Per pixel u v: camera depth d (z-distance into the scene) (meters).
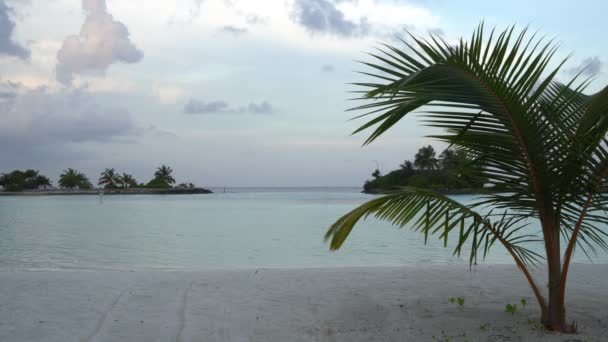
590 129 3.91
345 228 3.78
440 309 5.46
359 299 6.08
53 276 7.55
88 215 36.19
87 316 5.35
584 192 4.00
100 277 7.52
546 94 4.43
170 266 11.26
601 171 3.86
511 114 3.65
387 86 3.03
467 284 6.98
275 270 8.23
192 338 4.60
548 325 4.34
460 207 4.06
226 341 4.51
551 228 4.18
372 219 27.89
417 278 7.45
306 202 65.31
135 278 7.44
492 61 3.47
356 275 7.71
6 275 7.65
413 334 4.51
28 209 48.25
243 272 8.02
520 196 4.17
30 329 4.87
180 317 5.31
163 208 49.00
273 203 62.03
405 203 4.07
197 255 13.20
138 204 62.94
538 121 3.82
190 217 32.44
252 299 6.13
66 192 147.00
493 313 5.18
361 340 4.41
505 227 4.34
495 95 3.58
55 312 5.50
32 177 151.00
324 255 13.08
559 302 4.26
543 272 7.98
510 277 7.52
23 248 14.97
